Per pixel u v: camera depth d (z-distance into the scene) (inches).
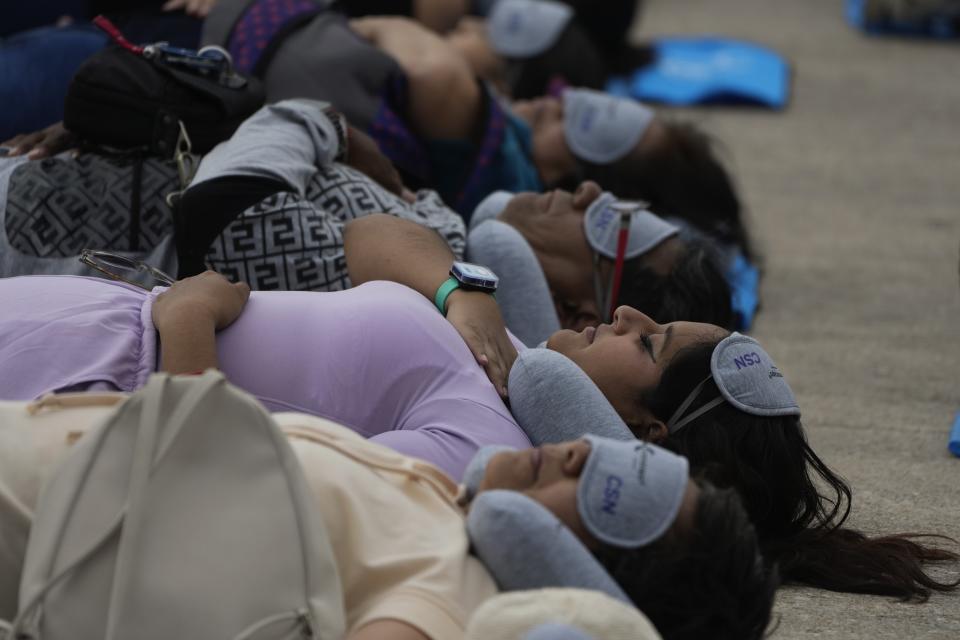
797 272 495.2
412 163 387.5
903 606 254.1
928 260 516.7
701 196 430.9
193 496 185.5
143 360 243.8
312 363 245.9
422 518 206.2
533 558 198.1
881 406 374.6
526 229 334.3
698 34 881.5
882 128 701.9
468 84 401.7
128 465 186.4
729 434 249.4
